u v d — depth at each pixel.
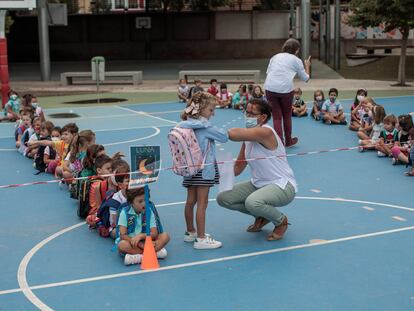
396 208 7.86
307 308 5.04
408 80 25.91
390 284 5.50
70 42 40.25
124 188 6.56
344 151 11.56
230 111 17.53
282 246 6.51
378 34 34.12
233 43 39.22
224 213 7.70
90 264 6.07
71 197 8.48
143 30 39.75
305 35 26.53
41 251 6.47
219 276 5.73
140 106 19.38
